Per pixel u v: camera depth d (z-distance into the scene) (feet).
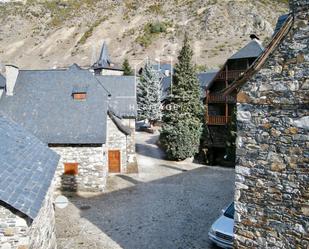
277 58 20.44
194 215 45.39
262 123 21.21
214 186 60.54
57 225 42.11
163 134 86.33
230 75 87.71
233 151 80.69
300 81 19.66
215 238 34.24
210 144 88.28
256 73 21.34
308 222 19.58
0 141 28.17
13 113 61.72
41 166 29.60
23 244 22.77
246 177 21.98
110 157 70.85
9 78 64.44
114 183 62.95
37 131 58.95
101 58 176.24
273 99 20.70
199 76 139.44
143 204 50.44
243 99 21.91
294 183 20.06
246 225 22.11
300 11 19.49
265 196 21.24
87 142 57.06
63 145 57.93
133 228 41.11
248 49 86.38
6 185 22.81
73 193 57.21
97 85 65.98
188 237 38.24
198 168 77.46
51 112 61.82
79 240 37.78
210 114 93.25
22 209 21.67
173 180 65.26
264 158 21.20
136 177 67.41
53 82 66.28
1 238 22.58
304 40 19.47
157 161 83.51
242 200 22.24
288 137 20.21
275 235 20.92
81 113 61.57
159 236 38.65
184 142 83.20
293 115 19.99
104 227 41.55
